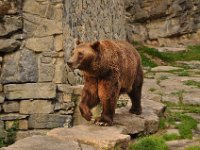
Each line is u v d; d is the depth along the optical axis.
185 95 26.52
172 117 21.30
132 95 19.00
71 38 24.52
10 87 23.06
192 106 24.72
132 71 17.50
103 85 16.33
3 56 23.28
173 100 25.58
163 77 32.84
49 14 23.17
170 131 19.12
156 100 25.58
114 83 16.36
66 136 15.66
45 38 23.25
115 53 16.47
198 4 48.31
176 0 46.94
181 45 47.31
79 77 25.20
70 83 24.11
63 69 23.34
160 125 19.66
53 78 23.38
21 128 23.11
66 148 14.62
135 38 46.69
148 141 16.25
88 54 15.53
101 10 31.50
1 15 23.03
